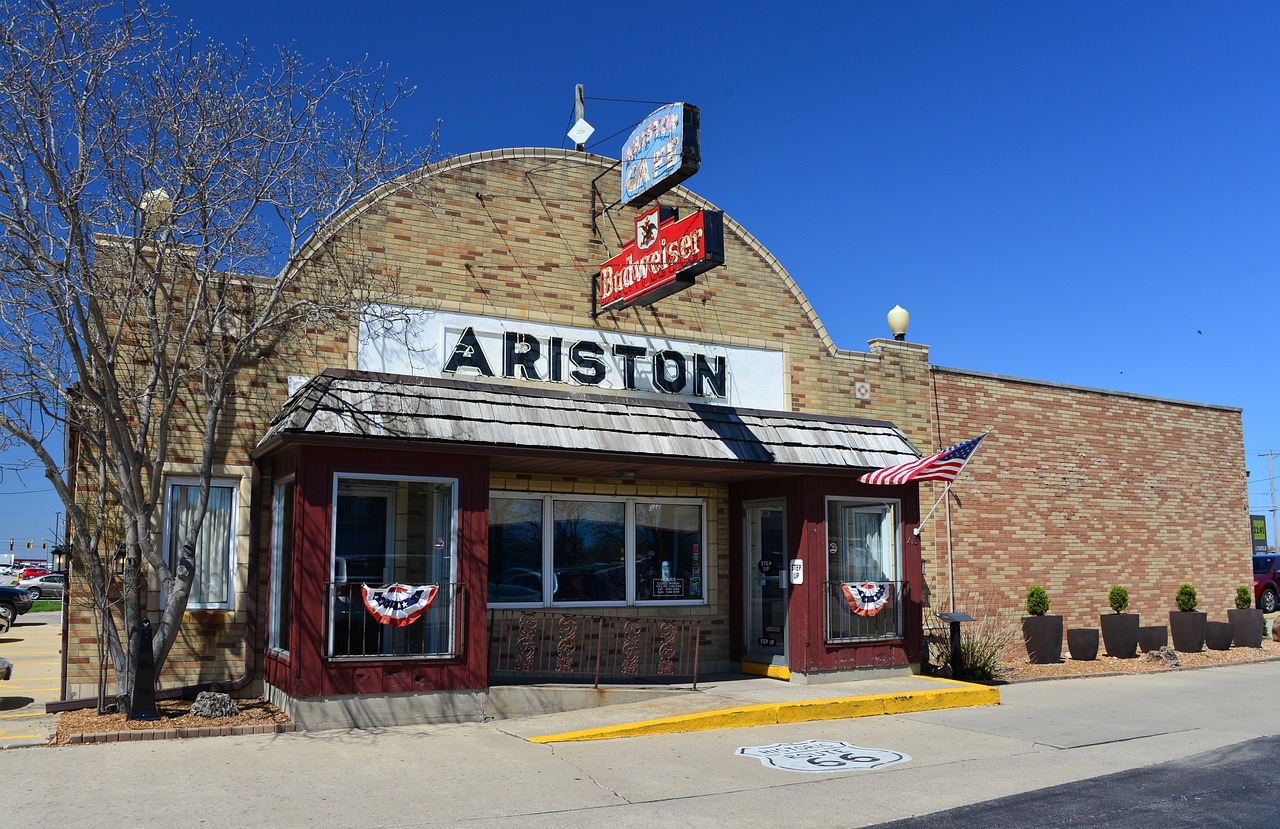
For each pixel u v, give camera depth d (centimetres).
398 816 754
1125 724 1198
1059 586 1900
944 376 1783
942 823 756
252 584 1195
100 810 746
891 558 1489
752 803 814
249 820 732
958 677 1562
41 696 1325
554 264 1430
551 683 1259
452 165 1373
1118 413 2056
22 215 1030
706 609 1498
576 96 1491
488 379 1355
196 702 1073
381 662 1092
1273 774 929
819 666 1383
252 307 1232
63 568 1196
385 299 1302
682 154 1280
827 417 1520
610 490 1448
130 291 1077
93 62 1061
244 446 1217
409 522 1142
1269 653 2008
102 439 1132
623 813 779
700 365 1517
